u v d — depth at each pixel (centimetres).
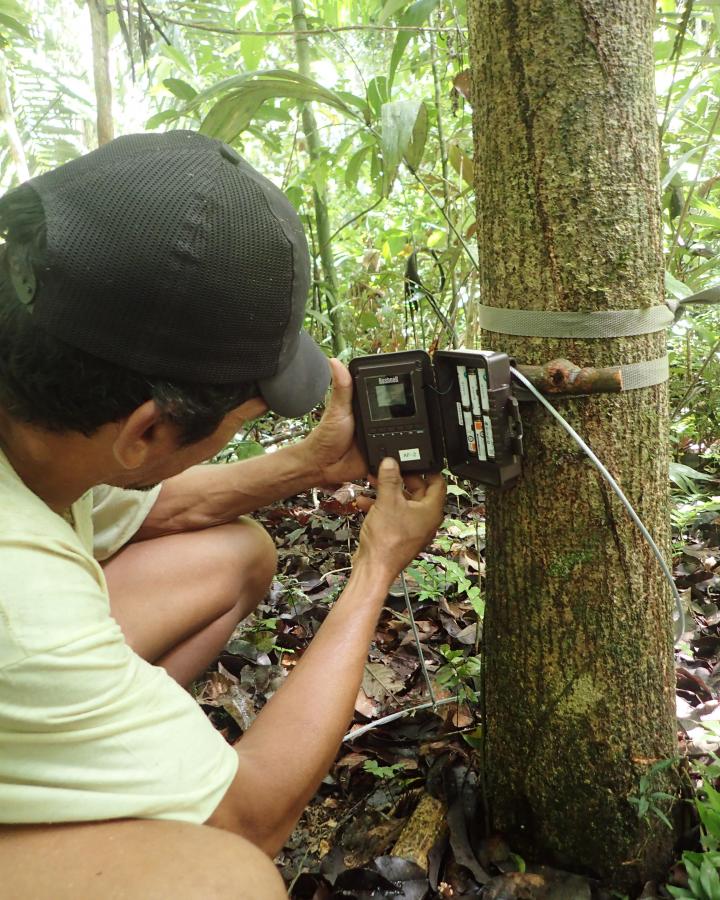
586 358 108
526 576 119
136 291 76
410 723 160
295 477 138
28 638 76
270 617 202
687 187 257
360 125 243
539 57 101
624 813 120
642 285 107
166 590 137
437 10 268
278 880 79
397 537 118
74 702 77
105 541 137
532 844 128
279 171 393
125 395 80
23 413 82
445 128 309
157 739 83
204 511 143
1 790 77
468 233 245
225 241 79
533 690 122
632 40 101
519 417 106
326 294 320
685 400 266
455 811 135
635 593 115
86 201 77
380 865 121
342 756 153
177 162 81
